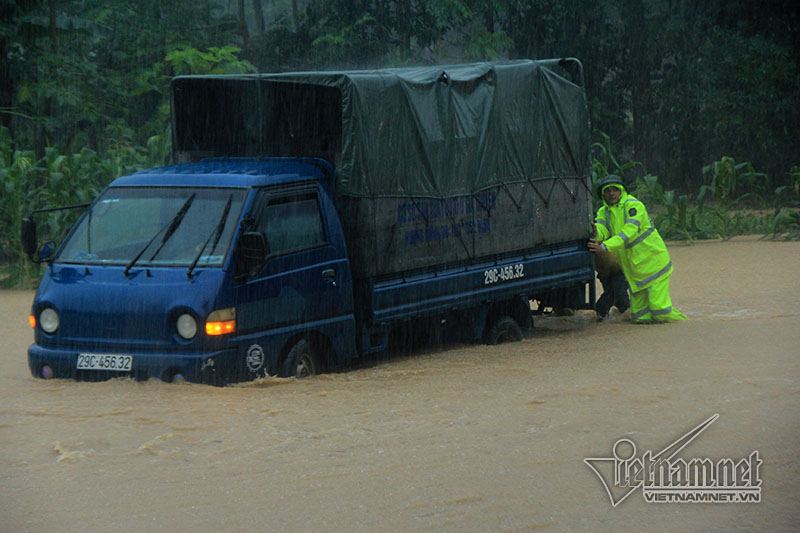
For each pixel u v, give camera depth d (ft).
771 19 132.36
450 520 17.57
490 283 37.76
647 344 37.22
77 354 28.73
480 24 129.39
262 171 31.83
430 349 38.04
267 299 29.25
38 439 22.38
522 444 22.33
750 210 112.37
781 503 18.71
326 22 133.18
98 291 28.81
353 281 33.09
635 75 135.23
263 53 137.59
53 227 59.06
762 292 51.88
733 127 127.13
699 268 62.28
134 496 18.72
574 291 43.01
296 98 36.42
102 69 112.06
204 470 20.30
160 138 66.74
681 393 27.53
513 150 38.86
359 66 127.13
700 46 131.13
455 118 36.11
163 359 27.73
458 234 36.24
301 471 20.26
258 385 28.43
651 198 80.84
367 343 33.50
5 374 31.60
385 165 33.14
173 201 30.78
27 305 50.14
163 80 111.96
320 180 32.71
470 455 21.45
